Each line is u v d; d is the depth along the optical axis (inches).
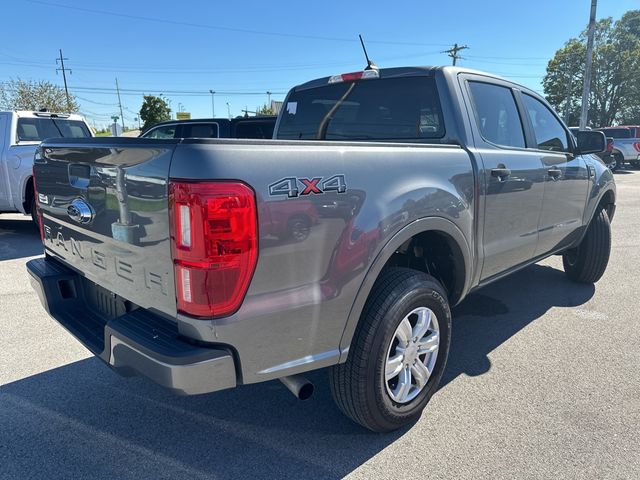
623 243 288.8
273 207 75.7
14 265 246.8
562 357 140.9
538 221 151.2
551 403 116.6
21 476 92.8
